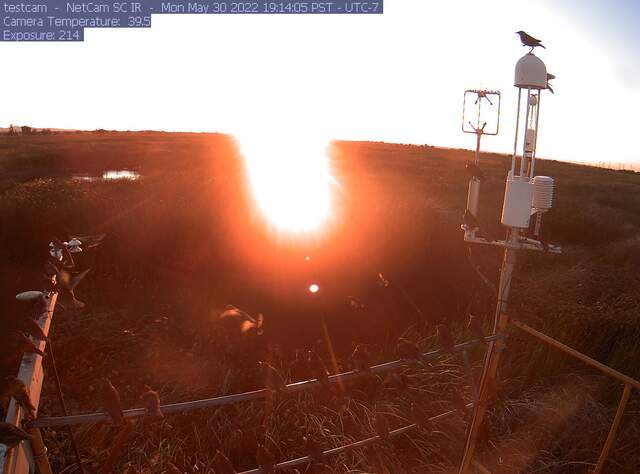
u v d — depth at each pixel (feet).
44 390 14.40
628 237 40.65
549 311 21.70
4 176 75.10
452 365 15.20
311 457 9.70
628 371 16.35
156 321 18.28
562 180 98.32
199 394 14.24
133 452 12.01
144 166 98.17
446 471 12.13
